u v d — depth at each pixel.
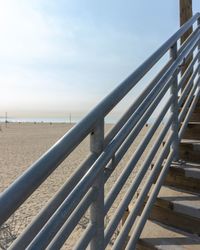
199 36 3.03
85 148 16.55
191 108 3.02
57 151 1.06
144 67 1.77
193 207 2.12
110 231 1.62
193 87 3.00
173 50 2.43
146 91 1.83
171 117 2.53
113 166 1.53
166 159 2.65
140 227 2.07
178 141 2.69
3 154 16.12
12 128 52.84
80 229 4.12
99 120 1.38
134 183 1.93
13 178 9.47
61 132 39.53
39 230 1.04
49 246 1.14
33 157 14.94
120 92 1.52
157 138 2.28
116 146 1.47
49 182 8.17
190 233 2.14
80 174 1.29
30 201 6.28
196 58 2.96
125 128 1.58
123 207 1.77
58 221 1.10
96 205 1.43
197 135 3.01
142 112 1.75
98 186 1.42
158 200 2.33
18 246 0.96
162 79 2.11
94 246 1.43
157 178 2.51
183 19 3.95
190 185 2.46
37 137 29.92
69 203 1.17
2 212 0.81
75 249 1.33
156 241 2.05
